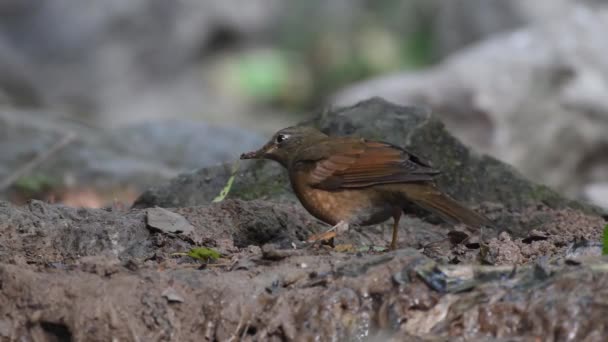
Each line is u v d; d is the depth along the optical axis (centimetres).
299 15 3581
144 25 3478
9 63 3128
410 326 781
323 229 1109
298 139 1102
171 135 1975
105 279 851
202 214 1089
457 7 3136
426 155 1232
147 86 3456
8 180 1784
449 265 825
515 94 2298
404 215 1183
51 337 830
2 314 834
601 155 2298
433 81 2386
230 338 814
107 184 1819
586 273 780
